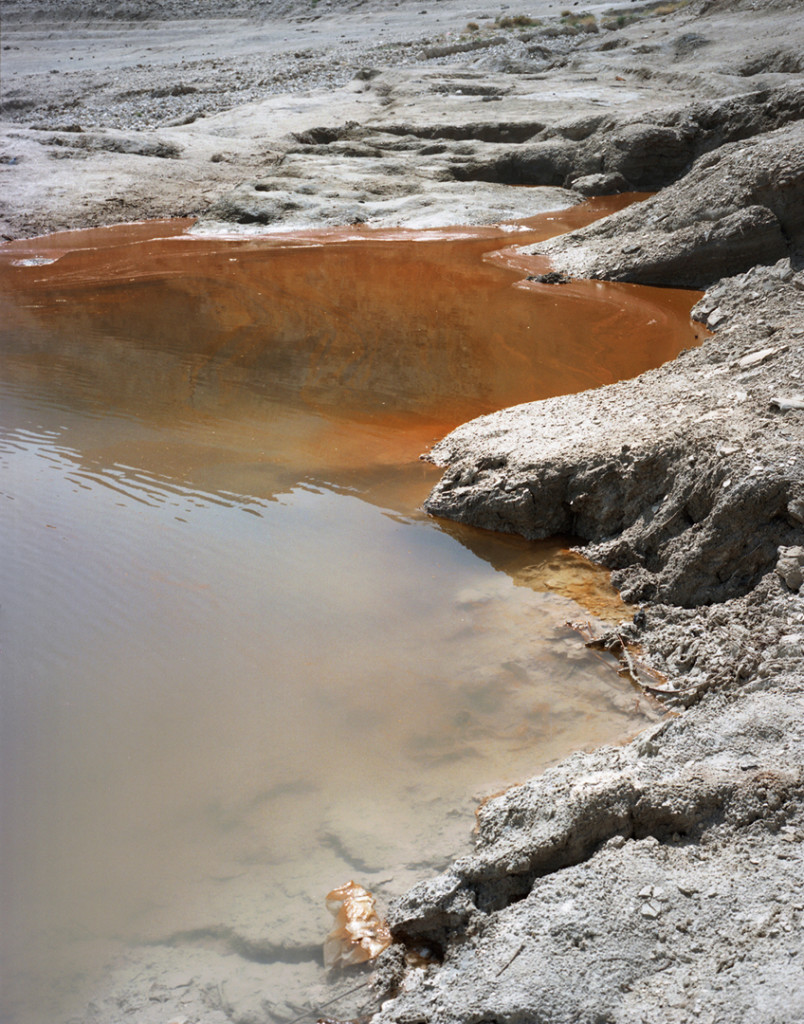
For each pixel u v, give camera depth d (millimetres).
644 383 8281
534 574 6438
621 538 6516
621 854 3617
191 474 7824
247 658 5496
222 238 17766
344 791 4477
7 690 5195
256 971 3562
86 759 4711
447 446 8070
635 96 23453
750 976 2971
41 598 6043
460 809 4328
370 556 6621
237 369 10422
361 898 3836
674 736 4289
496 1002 3070
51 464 7988
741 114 18891
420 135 22906
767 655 4941
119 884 3977
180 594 6117
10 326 12297
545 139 21453
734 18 29125
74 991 3498
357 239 17141
